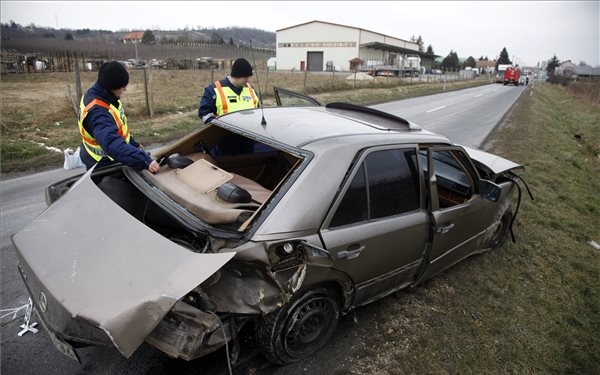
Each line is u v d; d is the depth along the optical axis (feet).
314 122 10.78
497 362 10.43
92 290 6.67
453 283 13.51
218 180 9.19
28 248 7.75
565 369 10.64
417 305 12.10
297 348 9.21
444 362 10.11
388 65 184.96
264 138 9.75
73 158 23.73
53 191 10.28
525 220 19.49
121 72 10.77
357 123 11.16
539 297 13.56
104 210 8.26
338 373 9.32
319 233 8.34
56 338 7.16
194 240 9.00
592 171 35.73
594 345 11.78
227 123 11.06
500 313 12.37
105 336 6.37
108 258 7.18
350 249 8.91
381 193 9.78
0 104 39.91
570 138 52.75
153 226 10.10
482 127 47.26
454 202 13.74
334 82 91.04
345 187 8.82
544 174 28.58
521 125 51.08
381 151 9.89
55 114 36.86
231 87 15.64
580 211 23.47
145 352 9.41
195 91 65.21
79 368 8.88
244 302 7.43
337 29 201.87
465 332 11.28
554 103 109.09
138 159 9.80
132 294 6.51
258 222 7.66
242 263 7.50
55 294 6.72
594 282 15.42
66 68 101.40
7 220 16.06
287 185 8.28
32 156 25.73
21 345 9.47
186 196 8.59
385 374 9.48
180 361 9.20
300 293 8.46
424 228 10.96
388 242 9.87
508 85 203.21
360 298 10.11
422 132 11.82
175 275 6.73
